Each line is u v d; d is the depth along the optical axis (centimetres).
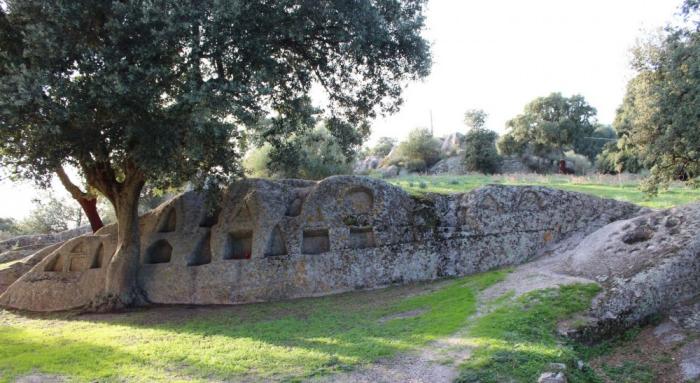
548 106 5531
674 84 1337
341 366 822
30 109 1087
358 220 1496
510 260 1440
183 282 1528
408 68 1493
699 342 850
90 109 1143
